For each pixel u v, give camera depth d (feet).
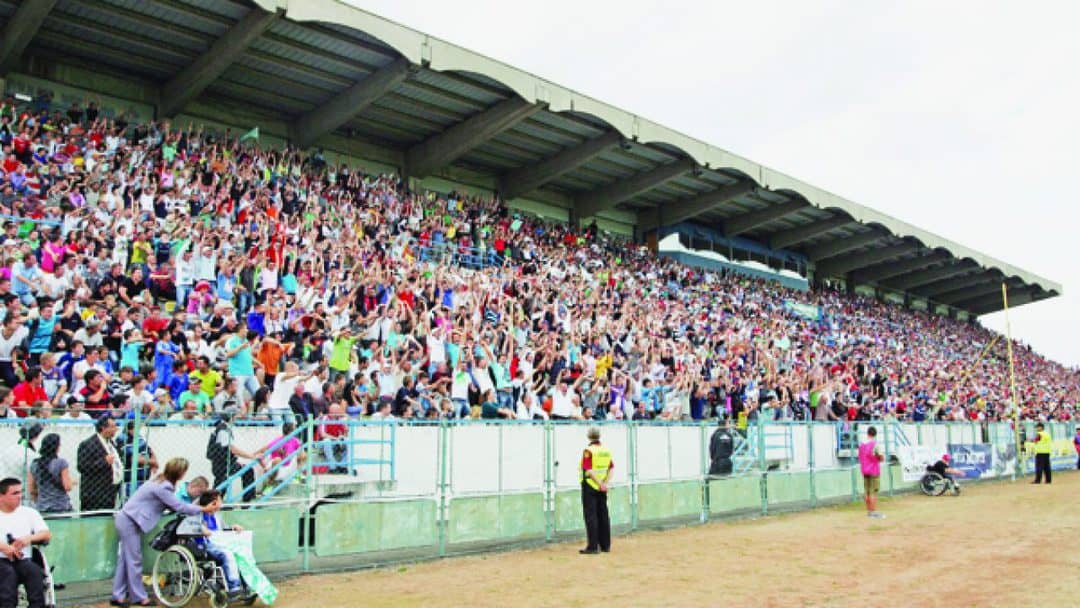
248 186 77.20
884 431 74.49
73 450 31.91
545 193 126.93
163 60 81.66
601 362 71.26
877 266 180.34
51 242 53.01
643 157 116.06
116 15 73.20
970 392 137.08
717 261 147.23
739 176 125.49
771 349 109.19
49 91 79.15
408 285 67.82
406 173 106.93
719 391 78.89
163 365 45.16
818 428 67.00
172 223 61.72
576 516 47.83
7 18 71.10
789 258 164.35
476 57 86.99
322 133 93.35
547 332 74.38
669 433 53.98
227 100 91.40
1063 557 41.75
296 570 35.99
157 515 31.04
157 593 30.50
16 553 26.23
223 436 35.53
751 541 46.68
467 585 34.14
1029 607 30.68
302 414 40.88
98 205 61.52
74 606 30.07
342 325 58.23
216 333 50.78
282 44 80.12
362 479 39.70
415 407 49.11
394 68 84.74
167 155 74.08
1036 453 87.56
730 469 57.67
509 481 44.96
